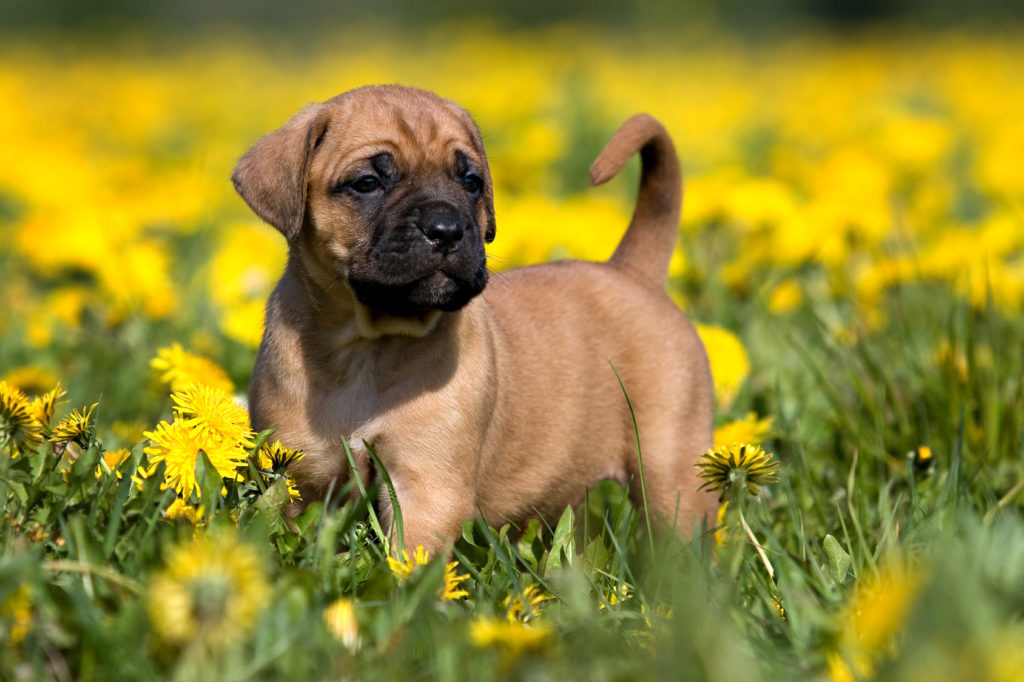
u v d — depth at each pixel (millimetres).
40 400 5730
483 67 28266
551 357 6973
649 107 23109
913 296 10102
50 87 28688
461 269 5945
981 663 3484
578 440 7055
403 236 5930
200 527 4848
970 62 32719
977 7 55250
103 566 4551
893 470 7074
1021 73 30938
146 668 4016
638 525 7164
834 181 13156
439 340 6109
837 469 7195
